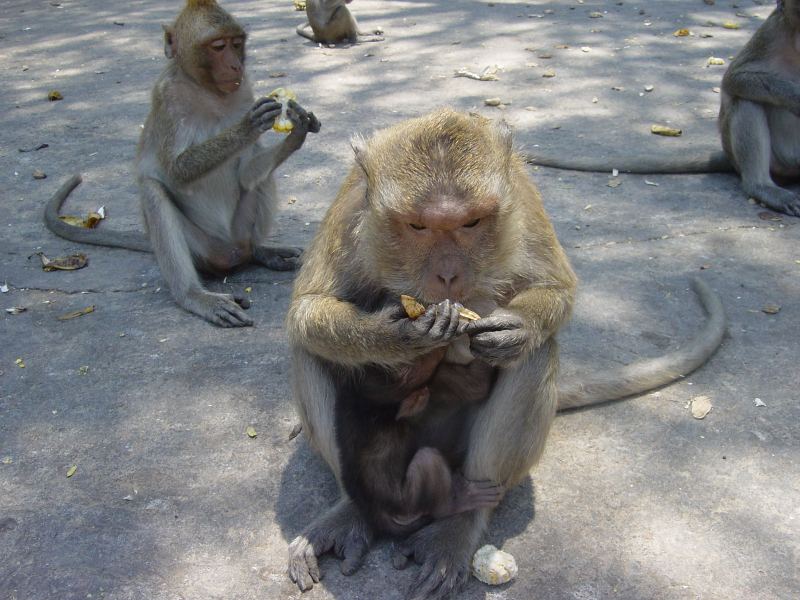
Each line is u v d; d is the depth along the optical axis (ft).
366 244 3.13
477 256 3.02
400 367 3.25
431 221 2.90
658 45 9.26
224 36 4.79
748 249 4.96
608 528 3.33
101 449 3.72
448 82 8.15
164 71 4.95
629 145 6.40
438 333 2.93
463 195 2.90
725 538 3.27
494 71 8.25
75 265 5.05
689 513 3.37
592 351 4.19
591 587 3.13
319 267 3.35
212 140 4.69
